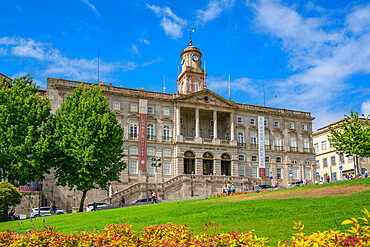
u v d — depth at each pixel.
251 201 27.95
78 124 43.06
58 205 52.28
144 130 60.88
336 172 85.62
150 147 61.47
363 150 52.19
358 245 6.45
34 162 39.47
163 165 61.69
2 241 11.79
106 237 11.29
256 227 17.14
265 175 70.62
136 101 62.56
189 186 55.97
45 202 51.62
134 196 52.19
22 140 40.53
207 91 67.12
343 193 26.69
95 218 26.64
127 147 59.41
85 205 53.44
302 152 75.06
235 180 59.91
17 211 43.06
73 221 25.62
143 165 59.34
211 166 66.62
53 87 57.47
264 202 26.39
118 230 12.31
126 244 10.59
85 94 46.62
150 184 53.84
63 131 42.19
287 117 76.12
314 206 21.86
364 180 32.22
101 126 42.91
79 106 44.47
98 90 47.72
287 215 19.89
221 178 59.00
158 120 63.38
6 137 39.59
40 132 41.84
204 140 65.00
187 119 69.31
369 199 21.67
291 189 34.44
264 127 73.50
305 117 77.62
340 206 20.73
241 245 8.88
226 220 20.22
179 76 77.50
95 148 41.84
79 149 41.44
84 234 12.48
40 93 63.06
